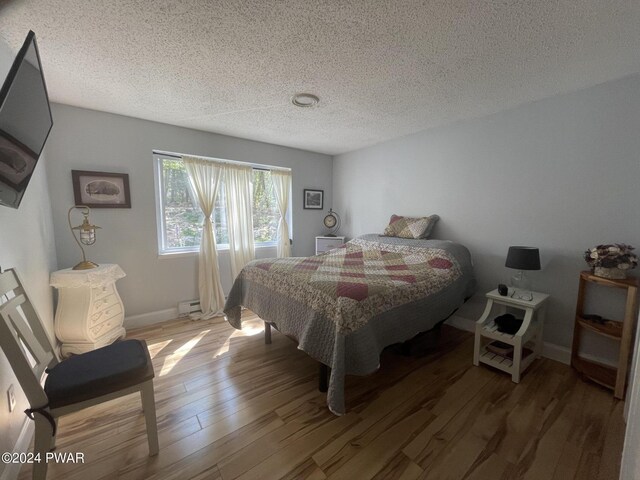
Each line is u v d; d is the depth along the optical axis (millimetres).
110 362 1328
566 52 1605
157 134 2822
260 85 2021
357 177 3984
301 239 4125
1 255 1347
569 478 1225
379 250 2947
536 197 2340
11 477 1214
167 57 1656
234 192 3424
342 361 1489
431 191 3094
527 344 2346
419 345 2488
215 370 2078
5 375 1268
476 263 2760
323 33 1438
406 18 1324
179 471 1258
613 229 1989
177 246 3141
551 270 2277
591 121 2041
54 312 2260
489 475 1242
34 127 1316
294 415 1614
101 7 1239
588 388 1858
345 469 1271
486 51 1600
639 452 913
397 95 2199
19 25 1354
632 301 1676
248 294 2432
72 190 2436
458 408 1675
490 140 2592
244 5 1236
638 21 1328
